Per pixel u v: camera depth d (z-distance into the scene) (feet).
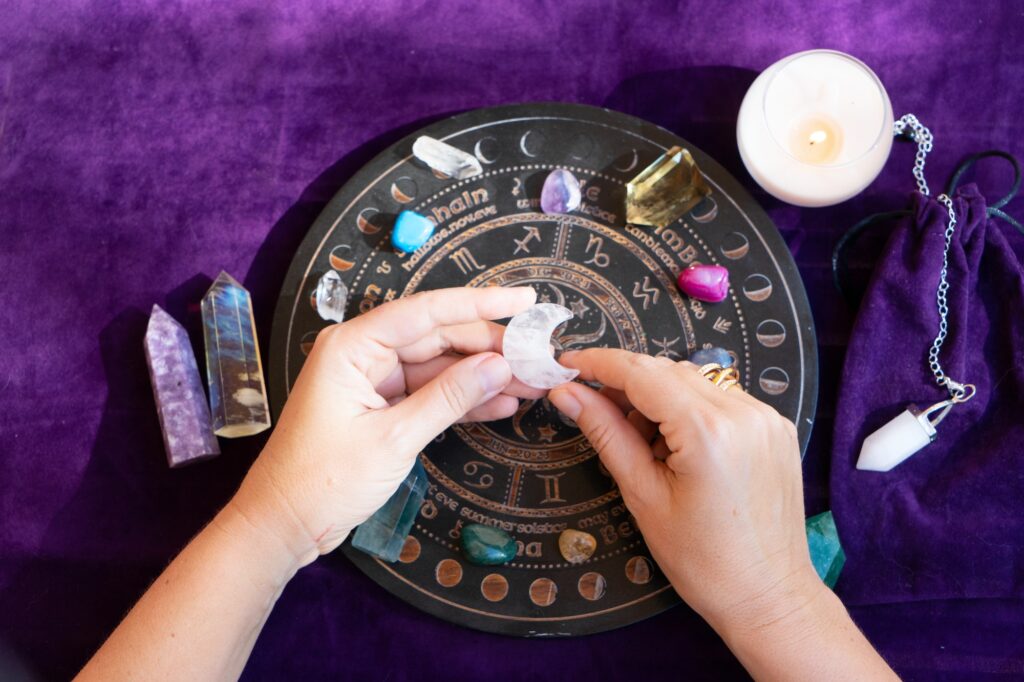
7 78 2.07
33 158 2.04
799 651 1.60
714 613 1.64
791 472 1.65
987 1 2.03
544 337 1.70
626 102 2.03
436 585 1.79
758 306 1.88
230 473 1.90
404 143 1.94
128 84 2.06
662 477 1.64
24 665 1.85
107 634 1.87
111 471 1.92
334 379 1.63
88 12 2.08
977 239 1.88
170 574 1.59
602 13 2.06
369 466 1.61
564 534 1.80
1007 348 1.88
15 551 1.89
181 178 2.02
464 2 2.06
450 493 1.83
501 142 1.94
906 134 1.99
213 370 1.85
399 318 1.66
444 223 1.92
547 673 1.83
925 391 1.88
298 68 2.05
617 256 1.91
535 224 1.92
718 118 2.02
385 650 1.84
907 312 1.87
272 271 1.98
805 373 1.86
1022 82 2.01
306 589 1.86
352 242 1.91
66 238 2.01
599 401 1.69
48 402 1.95
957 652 1.83
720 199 1.91
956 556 1.82
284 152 2.02
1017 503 1.83
